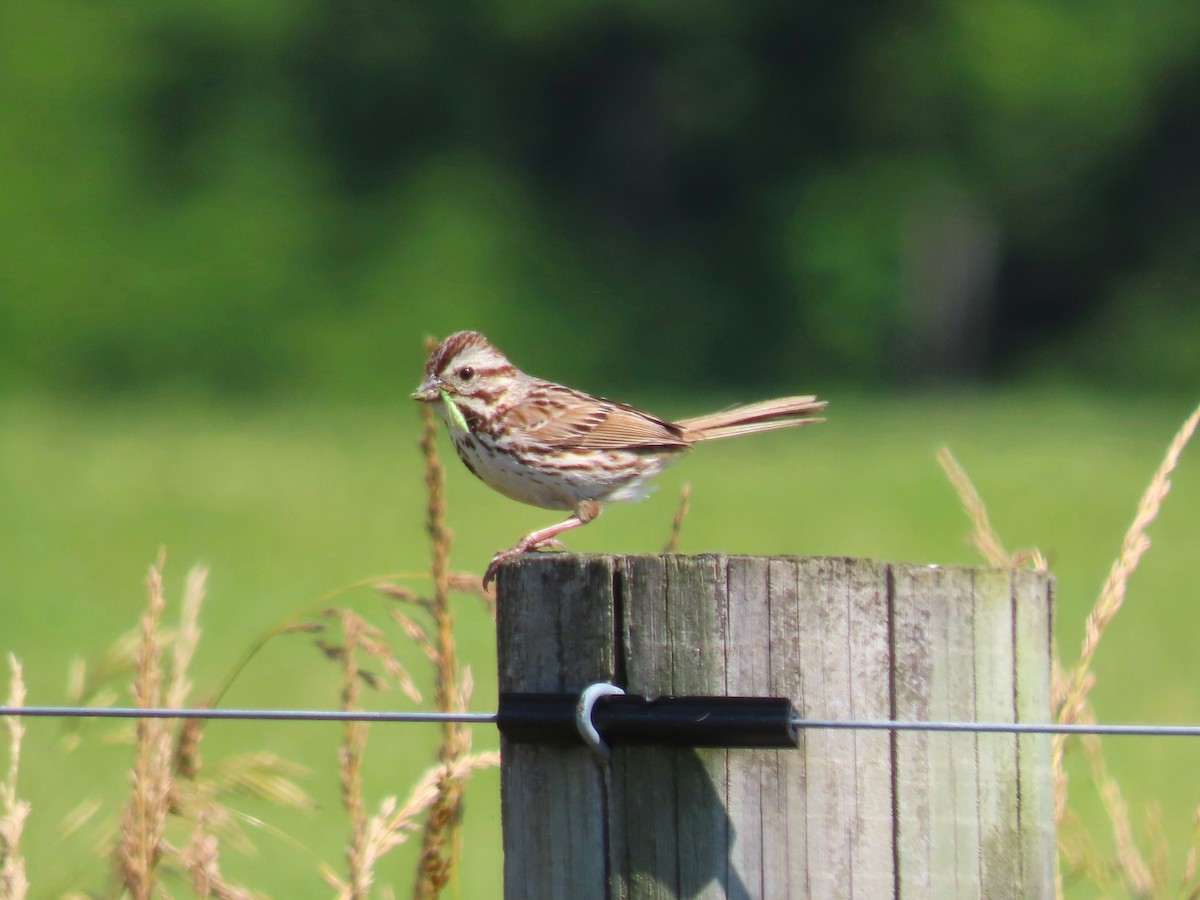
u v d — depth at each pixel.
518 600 2.79
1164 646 10.48
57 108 36.44
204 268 36.81
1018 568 2.83
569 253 39.19
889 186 39.97
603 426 5.45
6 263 35.94
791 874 2.76
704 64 39.72
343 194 37.84
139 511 16.47
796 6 39.38
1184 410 32.53
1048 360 40.81
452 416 5.43
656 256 39.75
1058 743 3.47
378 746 8.18
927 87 39.69
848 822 2.76
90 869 3.99
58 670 9.66
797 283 39.91
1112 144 40.06
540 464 5.41
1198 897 3.52
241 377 36.97
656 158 40.03
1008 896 2.77
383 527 15.38
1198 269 40.44
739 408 5.76
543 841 2.80
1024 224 40.53
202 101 37.16
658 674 2.76
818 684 2.76
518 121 39.38
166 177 37.09
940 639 2.79
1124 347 40.44
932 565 2.80
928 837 2.77
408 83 38.09
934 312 40.44
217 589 12.38
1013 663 2.80
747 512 16.44
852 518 16.00
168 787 3.54
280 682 9.23
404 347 37.38
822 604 2.76
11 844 3.49
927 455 21.89
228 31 36.88
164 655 4.30
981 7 39.59
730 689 2.75
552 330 38.56
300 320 37.16
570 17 38.53
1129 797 7.30
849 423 28.39
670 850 2.77
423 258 37.78
